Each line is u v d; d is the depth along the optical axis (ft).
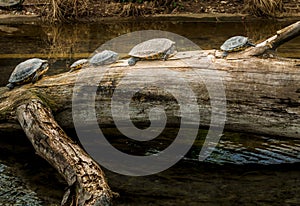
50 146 20.48
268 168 22.61
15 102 23.47
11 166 22.67
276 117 21.85
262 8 52.85
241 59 22.54
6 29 49.21
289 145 24.89
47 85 23.94
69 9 52.95
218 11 55.31
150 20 52.70
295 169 22.50
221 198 19.94
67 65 36.68
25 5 55.93
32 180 21.44
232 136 25.67
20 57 39.14
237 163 23.07
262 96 21.84
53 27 50.34
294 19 52.31
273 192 20.42
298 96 21.40
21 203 19.53
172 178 21.66
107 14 54.29
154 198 19.85
